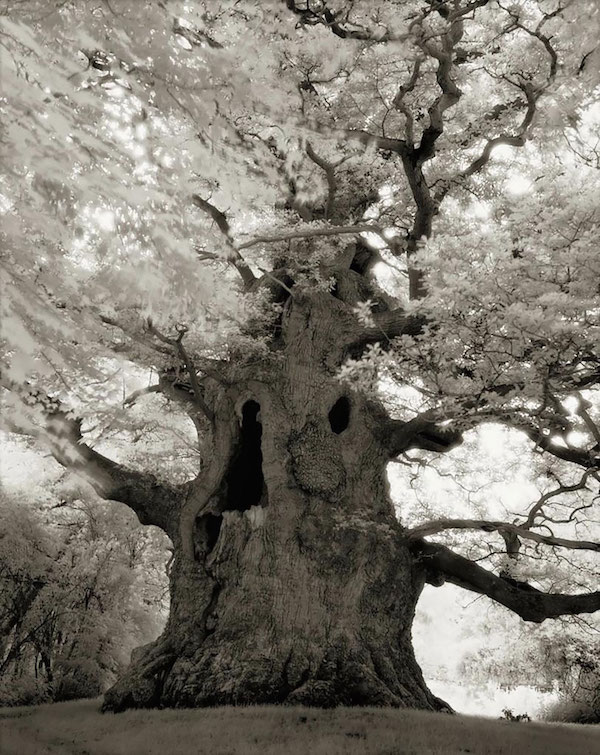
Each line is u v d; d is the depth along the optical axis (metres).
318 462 20.45
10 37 6.86
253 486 21.70
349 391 21.59
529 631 27.31
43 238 7.99
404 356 15.38
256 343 20.34
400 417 24.44
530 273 12.95
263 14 10.07
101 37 7.71
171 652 19.34
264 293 21.98
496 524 20.48
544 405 14.91
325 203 22.78
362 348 22.16
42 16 7.34
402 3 17.73
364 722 15.80
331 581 19.44
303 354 21.83
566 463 23.73
